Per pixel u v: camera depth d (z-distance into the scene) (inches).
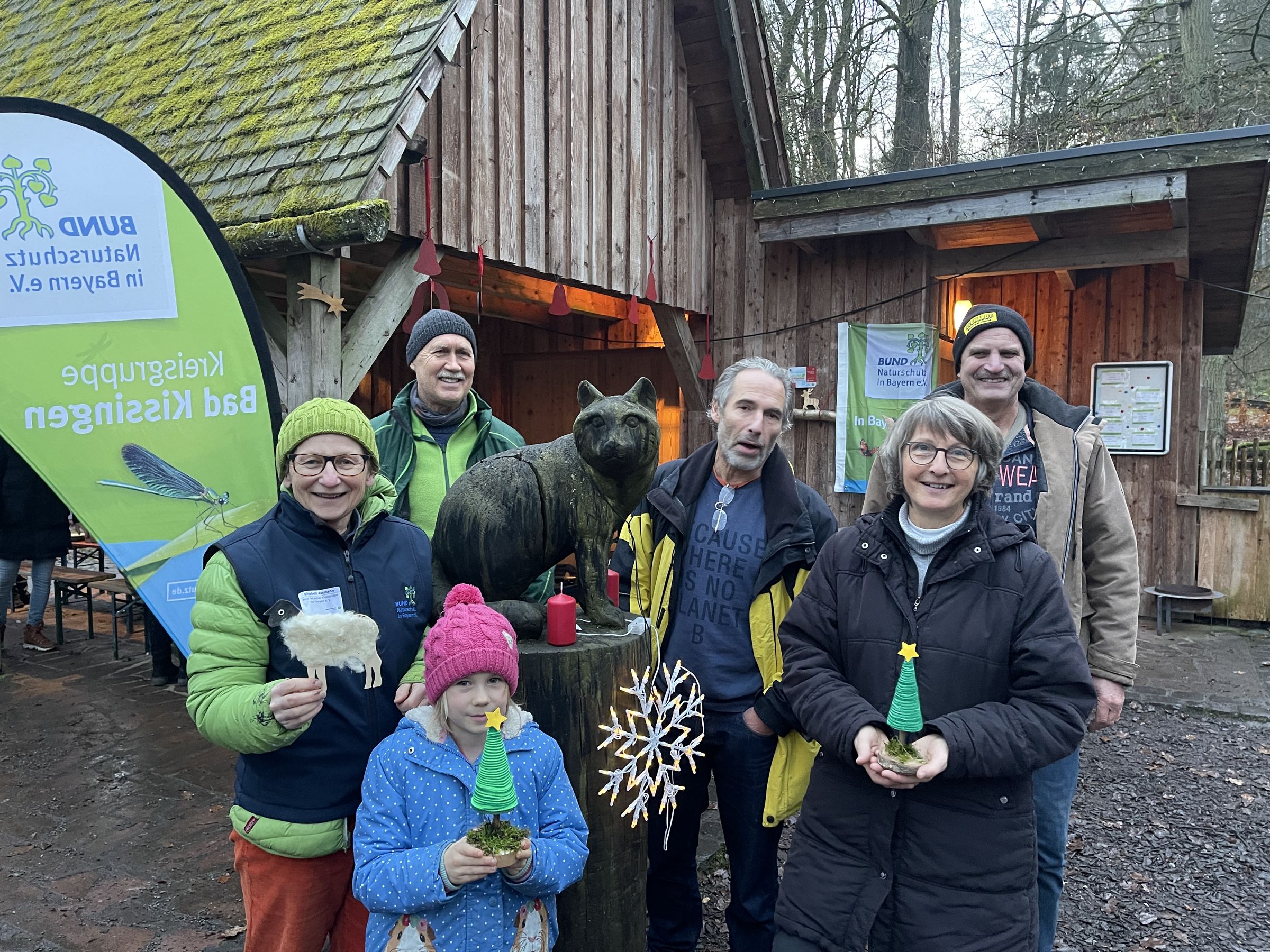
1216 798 172.4
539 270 253.3
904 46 550.6
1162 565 316.2
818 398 325.1
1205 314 355.6
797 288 327.3
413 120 173.3
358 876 67.6
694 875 109.3
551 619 87.7
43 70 273.1
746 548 105.7
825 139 547.8
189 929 118.6
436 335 120.0
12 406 142.3
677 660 106.3
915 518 83.4
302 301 169.6
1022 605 78.7
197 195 182.1
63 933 117.3
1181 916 131.5
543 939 73.9
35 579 257.3
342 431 76.1
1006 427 109.0
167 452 148.2
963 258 299.1
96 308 144.9
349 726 76.7
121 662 248.1
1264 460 398.6
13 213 141.4
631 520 114.7
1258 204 253.0
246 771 77.5
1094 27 532.7
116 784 167.6
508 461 88.0
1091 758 193.6
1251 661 265.6
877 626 82.3
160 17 257.3
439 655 69.3
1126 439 317.4
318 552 78.2
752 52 308.7
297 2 222.1
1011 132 498.0
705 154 335.3
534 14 251.1
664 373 377.4
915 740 74.4
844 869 80.2
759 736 102.4
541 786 73.4
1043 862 98.9
